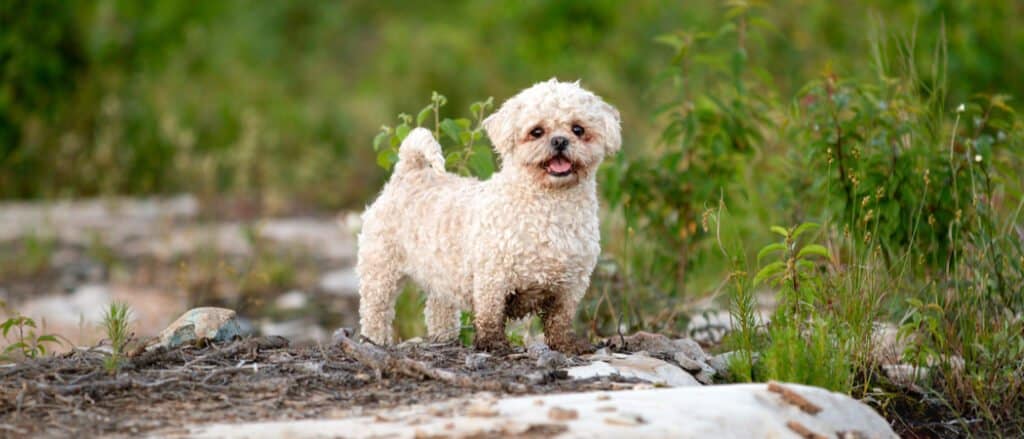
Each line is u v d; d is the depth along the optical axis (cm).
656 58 2102
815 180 958
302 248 1595
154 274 1434
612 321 989
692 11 2142
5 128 2047
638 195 1052
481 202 756
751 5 1085
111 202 1859
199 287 1382
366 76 2547
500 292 745
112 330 734
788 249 774
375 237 829
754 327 800
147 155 2073
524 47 2302
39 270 1449
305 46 2758
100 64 2167
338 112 2294
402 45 2469
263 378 685
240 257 1525
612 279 1028
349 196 2047
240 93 2359
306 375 688
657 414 584
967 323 812
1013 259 851
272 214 1891
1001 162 937
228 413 620
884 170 909
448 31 2488
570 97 747
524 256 736
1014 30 1691
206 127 2184
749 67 1083
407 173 835
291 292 1373
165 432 585
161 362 727
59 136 2073
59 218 1816
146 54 2284
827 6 1742
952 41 1584
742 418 586
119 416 614
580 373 697
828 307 805
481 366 709
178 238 1661
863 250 845
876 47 995
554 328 766
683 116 1079
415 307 1028
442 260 780
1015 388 784
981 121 939
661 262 1064
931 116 973
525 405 603
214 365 720
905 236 900
